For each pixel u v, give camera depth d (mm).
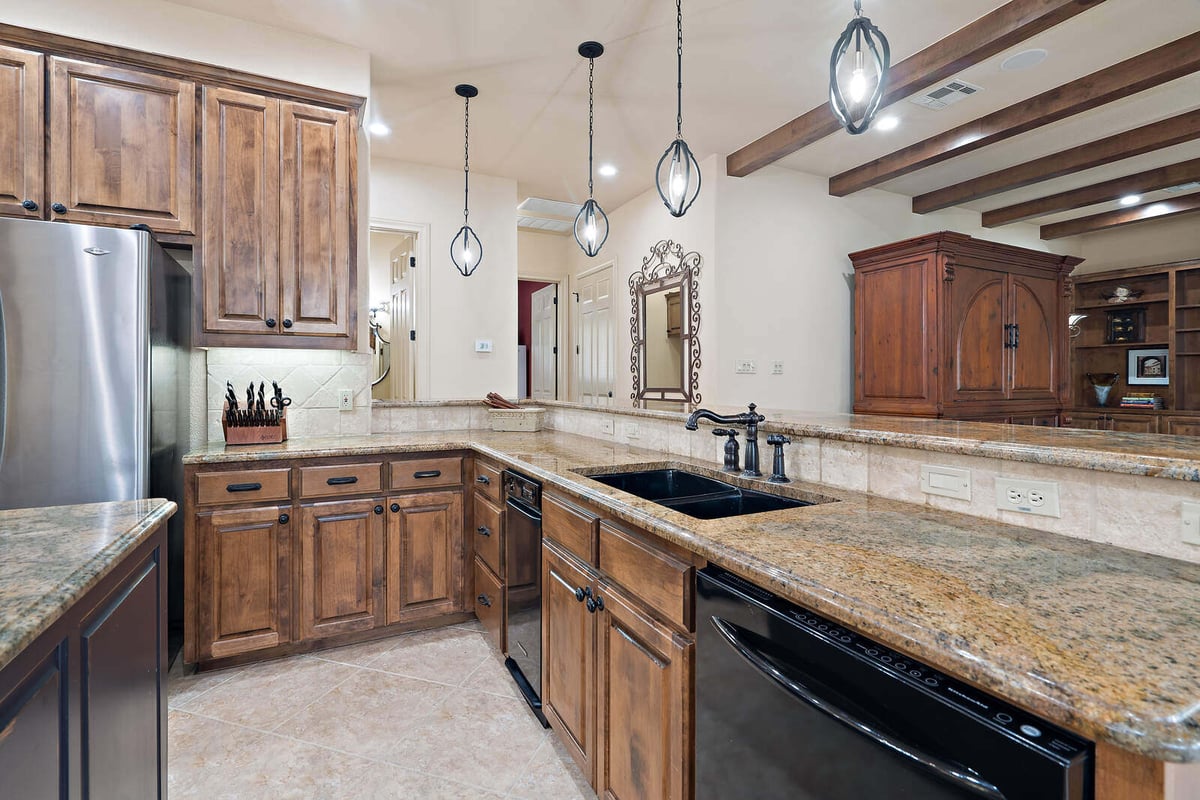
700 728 1117
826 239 4613
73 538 1031
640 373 4980
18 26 2156
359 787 1661
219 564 2254
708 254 4180
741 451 1965
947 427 1592
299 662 2383
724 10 2521
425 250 4078
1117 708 526
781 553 996
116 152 2271
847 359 4723
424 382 3998
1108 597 802
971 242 4129
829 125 3393
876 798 749
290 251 2559
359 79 2789
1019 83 3146
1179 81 3098
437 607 2648
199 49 2459
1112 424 5477
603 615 1487
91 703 907
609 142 3848
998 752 628
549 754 1816
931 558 974
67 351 1868
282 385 2854
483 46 2777
